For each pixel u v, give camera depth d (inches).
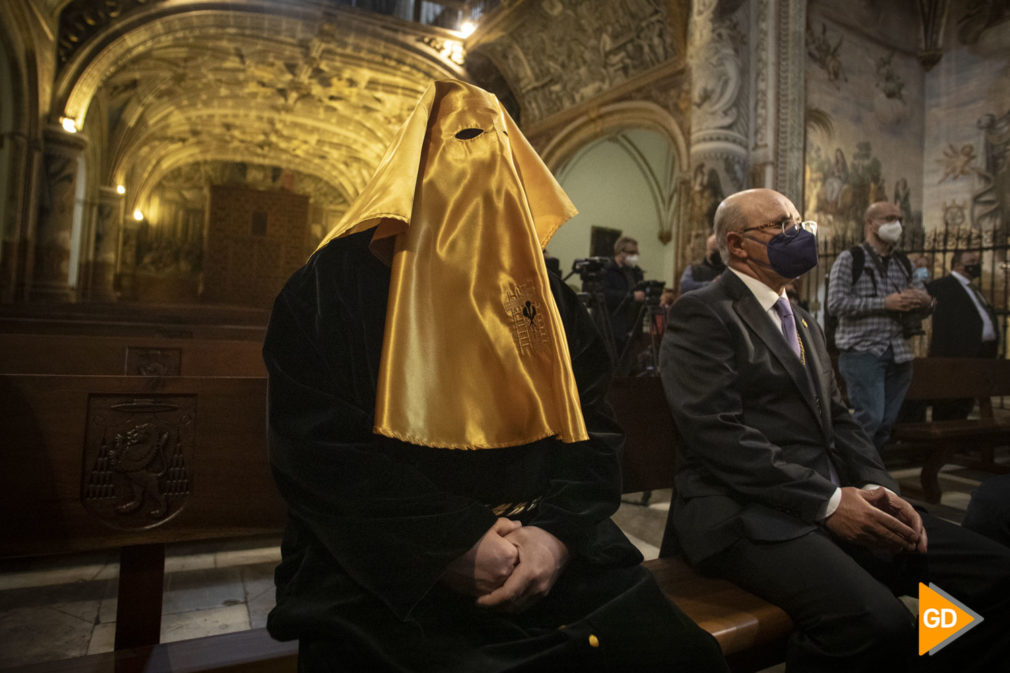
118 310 280.5
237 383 61.4
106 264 726.5
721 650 49.8
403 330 46.6
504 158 52.5
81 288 709.3
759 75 354.0
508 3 504.7
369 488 43.3
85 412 55.3
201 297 933.2
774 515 65.4
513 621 45.7
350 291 50.0
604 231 600.4
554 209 58.6
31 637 83.0
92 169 706.8
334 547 42.4
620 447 55.6
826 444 74.2
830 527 64.7
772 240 75.0
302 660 42.2
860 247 151.5
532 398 49.1
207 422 59.9
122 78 636.7
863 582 58.0
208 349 135.6
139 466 56.7
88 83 492.7
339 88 673.0
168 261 952.3
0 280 442.3
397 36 565.9
